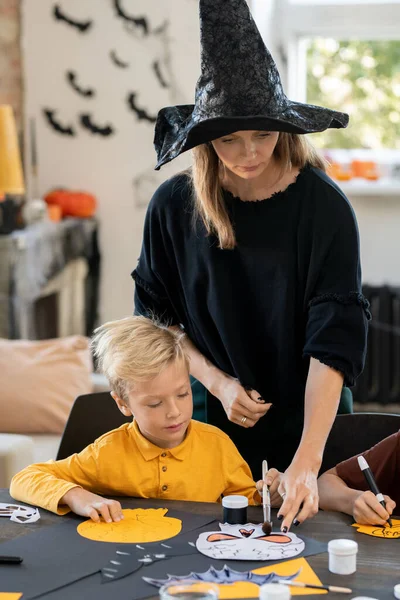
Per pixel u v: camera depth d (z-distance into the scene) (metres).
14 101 4.39
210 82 1.56
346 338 1.63
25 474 1.61
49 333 4.12
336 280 1.66
